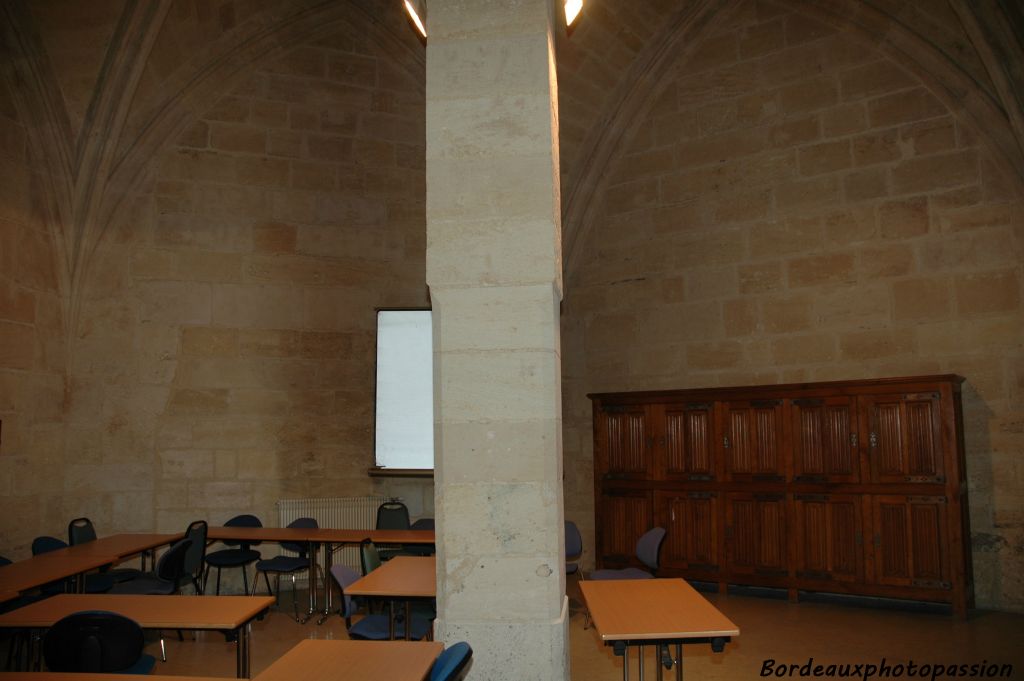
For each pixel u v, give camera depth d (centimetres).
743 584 788
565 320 973
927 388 712
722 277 880
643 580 512
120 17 773
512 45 420
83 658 382
